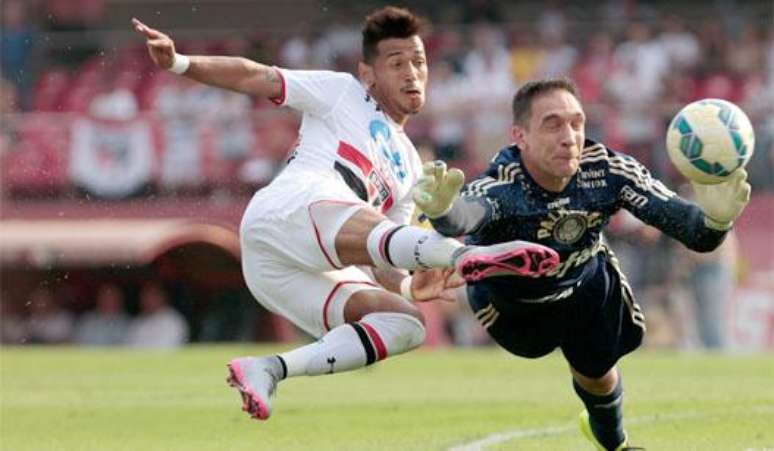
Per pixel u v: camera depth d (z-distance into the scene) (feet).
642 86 275.39
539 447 97.19
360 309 87.92
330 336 85.51
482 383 152.15
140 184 259.39
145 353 204.23
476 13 307.58
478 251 75.46
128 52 301.63
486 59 279.08
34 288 265.13
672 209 79.36
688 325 224.12
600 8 304.30
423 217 97.09
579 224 81.05
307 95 92.79
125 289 262.67
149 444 104.47
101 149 261.24
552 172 78.74
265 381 82.07
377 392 142.20
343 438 105.19
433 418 116.98
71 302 264.72
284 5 325.83
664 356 189.98
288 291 90.38
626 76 276.41
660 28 283.59
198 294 256.73
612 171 81.00
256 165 255.50
